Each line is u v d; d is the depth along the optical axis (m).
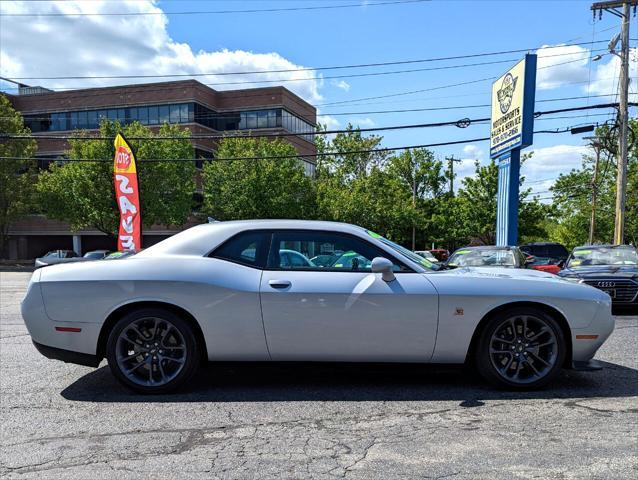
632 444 3.25
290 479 2.83
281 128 46.72
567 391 4.39
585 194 42.69
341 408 4.01
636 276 9.30
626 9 17.97
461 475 2.85
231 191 31.83
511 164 14.39
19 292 15.50
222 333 4.29
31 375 5.11
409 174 51.75
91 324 4.33
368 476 2.85
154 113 45.69
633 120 34.25
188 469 2.96
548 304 4.29
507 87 14.59
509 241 14.50
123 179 15.85
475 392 4.38
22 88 52.25
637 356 5.73
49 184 34.69
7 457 3.15
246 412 3.94
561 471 2.88
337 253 4.54
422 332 4.25
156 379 4.39
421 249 49.50
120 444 3.34
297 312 4.24
